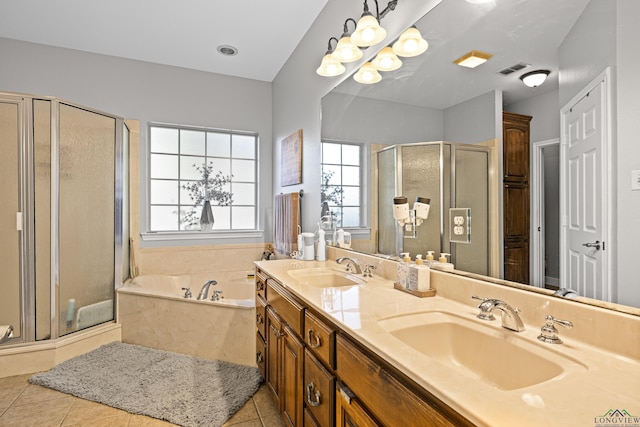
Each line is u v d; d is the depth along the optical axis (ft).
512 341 3.00
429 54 4.94
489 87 3.97
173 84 11.38
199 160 11.85
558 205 3.17
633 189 2.53
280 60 11.05
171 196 11.48
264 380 6.91
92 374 7.12
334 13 7.75
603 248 2.75
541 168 3.32
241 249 12.12
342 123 7.40
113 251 9.12
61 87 10.11
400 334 3.28
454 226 4.48
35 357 7.32
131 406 6.00
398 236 5.61
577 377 2.28
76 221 8.11
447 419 2.05
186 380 6.93
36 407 6.06
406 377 2.48
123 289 9.07
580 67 2.95
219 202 12.14
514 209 3.62
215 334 8.02
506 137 3.74
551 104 3.24
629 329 2.55
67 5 8.14
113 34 9.46
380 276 5.95
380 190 6.13
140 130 10.90
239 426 5.63
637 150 2.50
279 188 11.80
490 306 3.23
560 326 3.04
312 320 4.22
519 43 3.59
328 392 3.76
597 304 2.82
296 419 4.80
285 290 5.44
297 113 10.04
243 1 8.07
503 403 1.92
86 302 8.37
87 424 5.61
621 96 2.60
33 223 7.42
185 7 8.27
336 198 7.62
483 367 3.17
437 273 4.54
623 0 2.58
